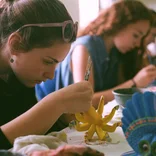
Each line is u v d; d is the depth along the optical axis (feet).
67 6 6.57
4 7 2.58
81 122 2.48
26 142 1.87
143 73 4.95
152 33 5.26
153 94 1.86
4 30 2.53
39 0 2.51
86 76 2.61
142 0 6.52
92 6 6.82
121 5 5.05
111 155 2.05
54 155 1.52
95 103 4.36
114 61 5.16
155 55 5.71
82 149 1.54
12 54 2.54
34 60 2.51
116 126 2.42
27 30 2.42
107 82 5.15
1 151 1.35
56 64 2.62
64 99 2.33
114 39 5.08
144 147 1.83
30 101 3.23
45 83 4.07
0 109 3.03
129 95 2.87
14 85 2.97
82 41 4.84
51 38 2.43
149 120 1.85
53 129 2.80
